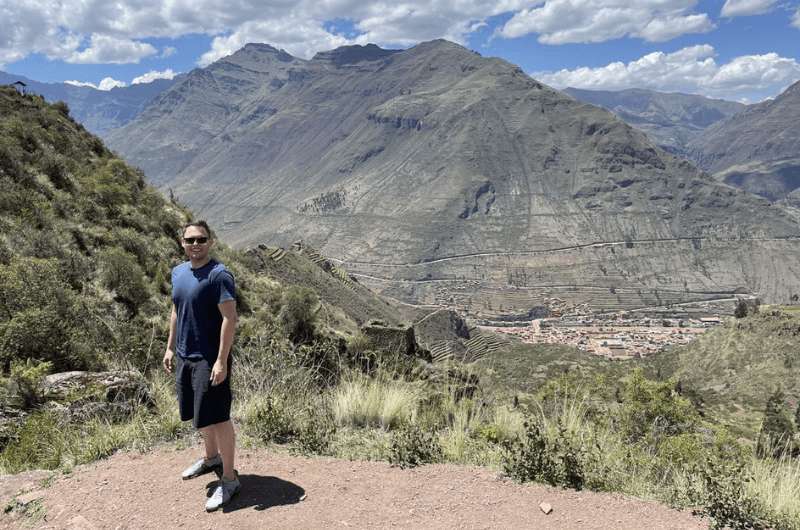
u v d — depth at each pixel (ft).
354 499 15.26
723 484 16.10
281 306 73.61
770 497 17.30
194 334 15.80
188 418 16.11
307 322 67.82
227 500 14.80
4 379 25.85
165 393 26.96
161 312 62.59
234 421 22.48
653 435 30.91
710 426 41.16
